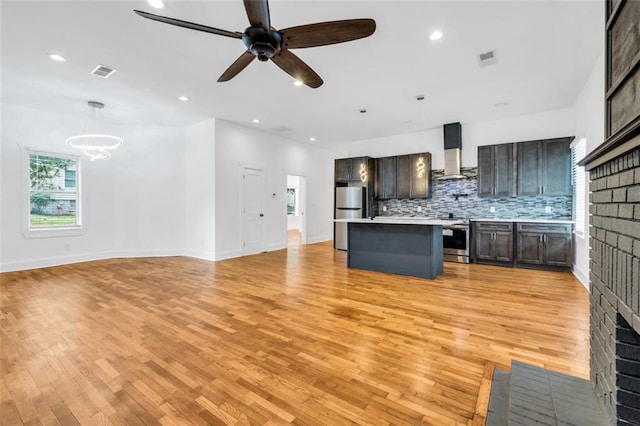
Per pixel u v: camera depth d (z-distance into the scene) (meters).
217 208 5.85
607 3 1.40
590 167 1.59
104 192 5.92
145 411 1.61
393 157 6.74
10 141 4.84
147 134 6.18
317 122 5.95
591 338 1.68
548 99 4.59
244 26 2.74
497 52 3.20
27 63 3.45
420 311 3.06
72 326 2.71
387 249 4.73
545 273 4.64
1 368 2.03
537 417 1.39
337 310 3.10
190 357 2.18
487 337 2.46
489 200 5.73
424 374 1.95
